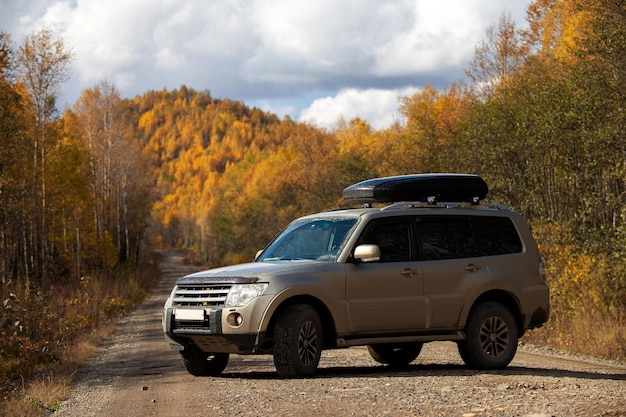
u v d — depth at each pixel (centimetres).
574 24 2964
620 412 658
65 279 4428
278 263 966
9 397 945
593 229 2198
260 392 835
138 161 7981
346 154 5034
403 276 973
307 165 7156
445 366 1089
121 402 859
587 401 718
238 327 900
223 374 1059
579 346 1527
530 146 2697
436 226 1016
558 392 783
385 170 4672
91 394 964
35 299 1755
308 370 922
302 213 6681
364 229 973
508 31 4156
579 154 2502
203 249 16412
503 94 3036
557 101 2428
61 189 5081
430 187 1044
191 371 1041
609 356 1406
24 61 4472
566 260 2084
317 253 986
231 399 801
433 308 986
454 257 1013
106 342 1922
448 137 4216
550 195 2722
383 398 763
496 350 1030
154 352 1567
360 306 947
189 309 943
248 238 9981
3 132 3812
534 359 1294
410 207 1010
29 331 1481
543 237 2231
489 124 2856
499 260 1043
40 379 1130
